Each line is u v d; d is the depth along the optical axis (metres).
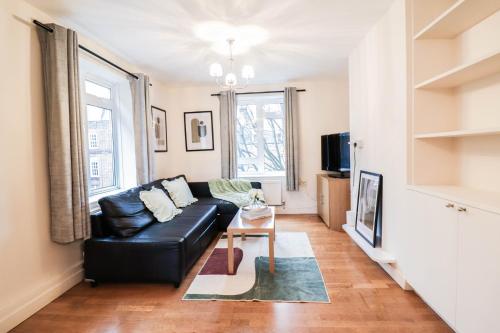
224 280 2.36
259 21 2.40
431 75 1.95
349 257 2.79
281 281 2.32
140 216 2.68
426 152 1.98
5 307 1.79
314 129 4.64
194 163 4.80
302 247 3.10
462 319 1.45
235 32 2.60
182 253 2.29
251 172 4.85
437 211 1.66
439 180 1.99
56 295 2.16
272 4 2.12
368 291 2.12
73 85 2.18
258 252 2.98
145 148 3.41
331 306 1.94
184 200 3.71
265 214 2.86
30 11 2.01
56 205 2.10
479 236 1.33
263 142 4.81
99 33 2.57
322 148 4.50
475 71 1.56
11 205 1.86
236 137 4.61
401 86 2.06
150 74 3.94
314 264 2.63
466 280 1.42
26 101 1.98
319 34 2.70
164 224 2.79
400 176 2.12
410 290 2.11
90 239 2.32
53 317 1.91
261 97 4.76
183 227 2.68
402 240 2.12
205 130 4.75
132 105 3.34
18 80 1.92
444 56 1.95
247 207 3.04
